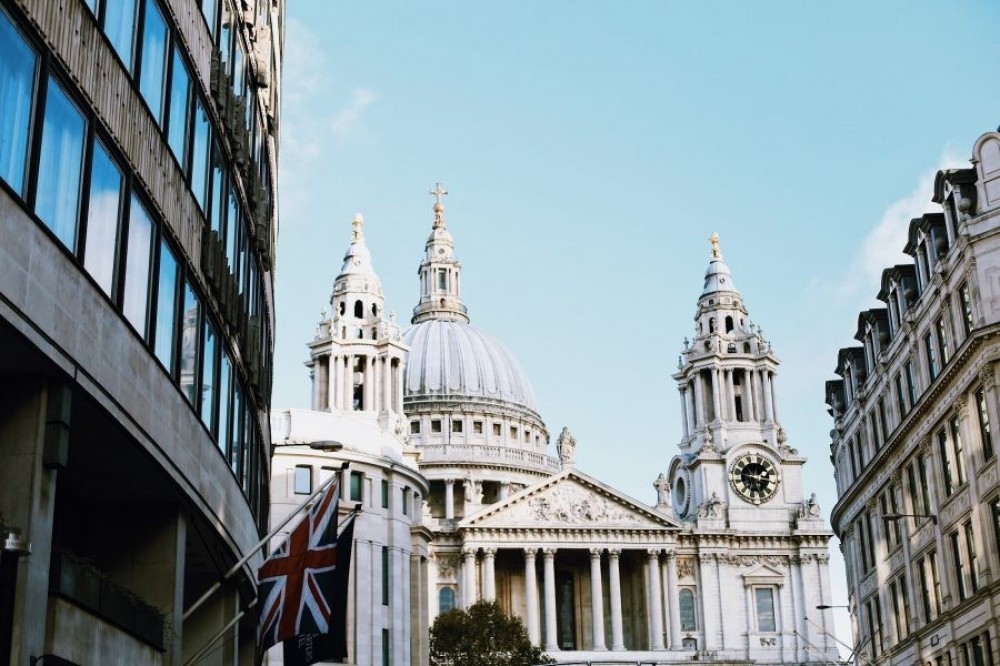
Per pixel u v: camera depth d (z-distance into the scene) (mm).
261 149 51312
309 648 34719
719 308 159625
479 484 183250
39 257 24766
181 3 35125
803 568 147625
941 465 62281
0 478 25609
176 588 35344
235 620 34812
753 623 145125
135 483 34094
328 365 157625
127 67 30172
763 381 157375
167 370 33344
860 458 78375
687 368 159875
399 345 158125
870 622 76562
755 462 152000
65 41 26125
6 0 23344
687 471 155625
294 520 87312
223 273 39625
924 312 63969
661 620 142375
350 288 160625
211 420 38688
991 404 55156
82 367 27031
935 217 62938
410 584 97500
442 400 193750
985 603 56031
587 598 151375
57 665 26828
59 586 26766
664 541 145500
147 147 31719
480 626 111125
